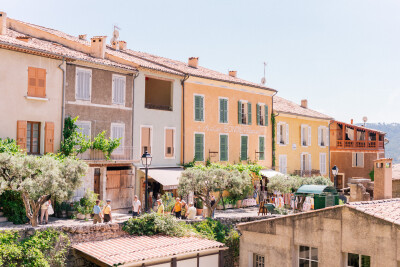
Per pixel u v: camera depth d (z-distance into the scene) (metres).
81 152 23.80
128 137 27.05
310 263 14.95
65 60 23.59
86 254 16.78
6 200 19.56
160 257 16.36
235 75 40.16
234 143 35.03
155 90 31.45
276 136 40.16
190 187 22.86
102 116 25.56
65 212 22.22
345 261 14.12
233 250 20.64
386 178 20.31
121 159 26.41
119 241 17.73
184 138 30.81
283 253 15.45
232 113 34.88
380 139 50.88
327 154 48.59
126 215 24.38
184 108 30.86
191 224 20.55
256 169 34.31
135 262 15.73
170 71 29.61
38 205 17.12
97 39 26.95
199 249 17.67
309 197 26.17
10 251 14.77
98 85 25.38
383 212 13.98
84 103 24.61
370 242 13.39
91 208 22.25
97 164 24.77
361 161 48.28
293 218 15.23
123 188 26.42
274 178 31.27
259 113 37.94
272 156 39.38
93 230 17.59
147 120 28.38
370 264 13.40
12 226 18.08
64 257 16.48
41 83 22.58
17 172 16.48
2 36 22.23
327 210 14.37
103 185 25.12
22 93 21.80
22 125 21.67
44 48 22.94
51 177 16.42
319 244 14.54
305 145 44.69
